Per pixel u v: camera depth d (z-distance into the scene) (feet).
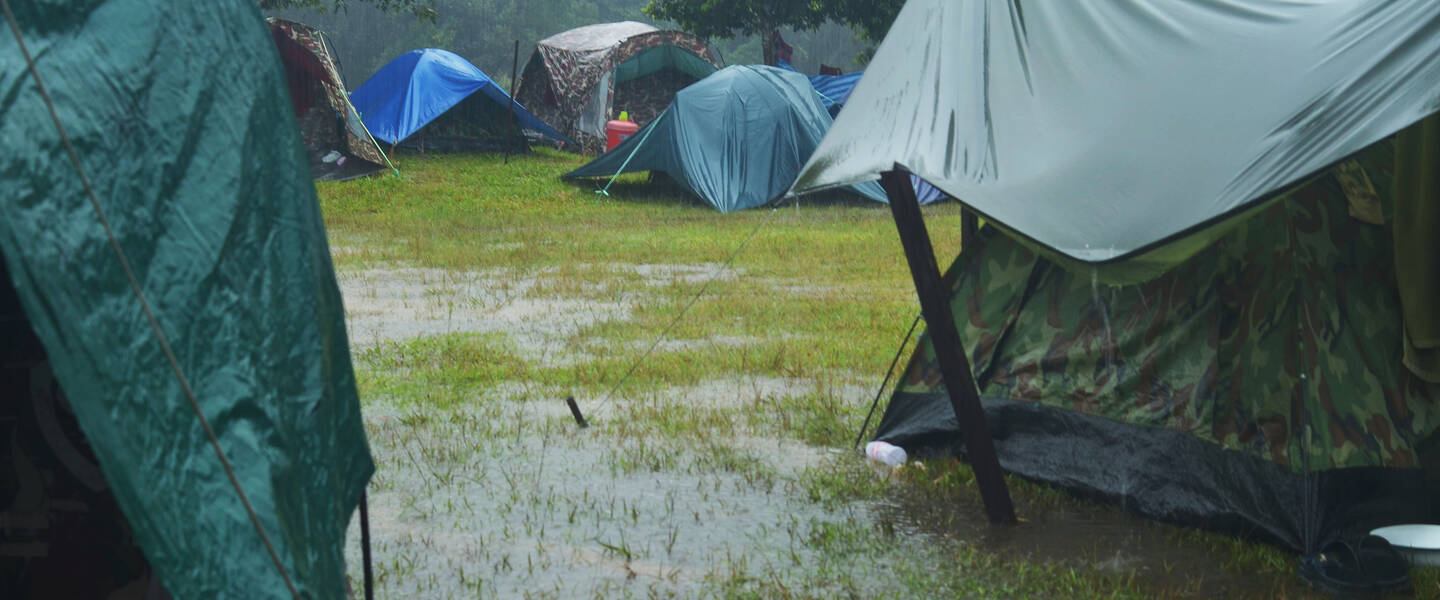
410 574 15.38
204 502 7.52
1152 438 17.90
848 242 58.08
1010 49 18.24
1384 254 16.70
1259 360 16.48
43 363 9.76
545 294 42.04
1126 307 18.39
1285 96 14.42
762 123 76.95
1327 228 16.31
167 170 8.27
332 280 10.48
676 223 67.72
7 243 6.93
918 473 19.90
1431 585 14.65
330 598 8.27
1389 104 13.24
